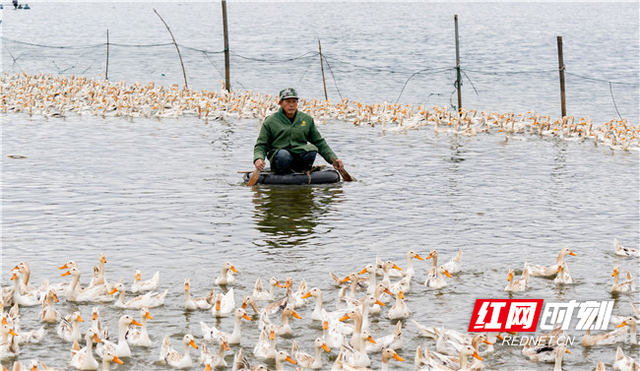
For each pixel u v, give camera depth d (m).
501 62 106.62
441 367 19.50
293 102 38.59
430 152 46.34
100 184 36.97
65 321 21.48
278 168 38.22
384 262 25.88
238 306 23.59
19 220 30.97
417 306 23.67
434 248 28.39
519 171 41.22
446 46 128.50
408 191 36.56
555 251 28.19
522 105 71.69
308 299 24.38
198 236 29.47
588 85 84.38
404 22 191.38
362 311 22.16
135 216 31.84
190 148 46.28
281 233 29.95
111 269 25.97
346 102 61.88
